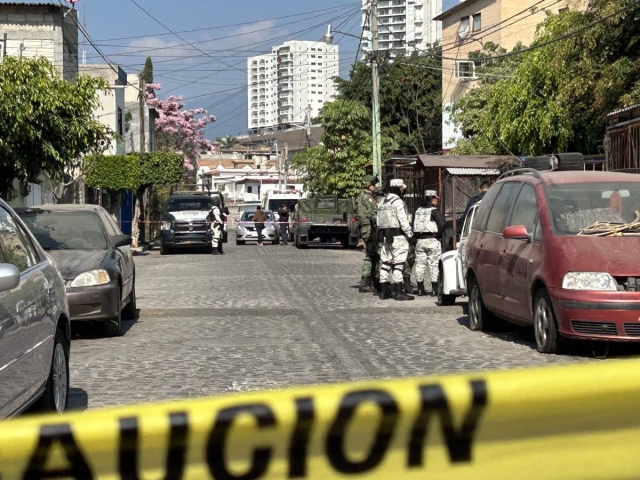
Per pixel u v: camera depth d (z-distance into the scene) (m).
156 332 11.68
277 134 127.06
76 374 8.65
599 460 2.43
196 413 2.22
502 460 2.38
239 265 25.06
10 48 29.77
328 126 41.84
